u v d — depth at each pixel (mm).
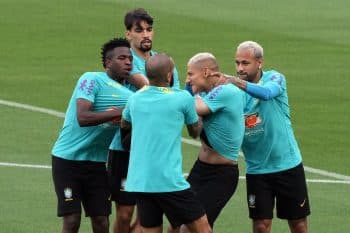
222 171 23656
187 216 22438
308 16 62469
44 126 38625
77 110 23656
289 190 24719
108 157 25531
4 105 41969
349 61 51375
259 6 65188
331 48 54312
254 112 24250
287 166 24609
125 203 25609
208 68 23547
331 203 29734
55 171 24328
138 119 22281
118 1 65812
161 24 59562
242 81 23516
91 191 24484
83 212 28656
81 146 24141
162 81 22406
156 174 22141
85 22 60031
